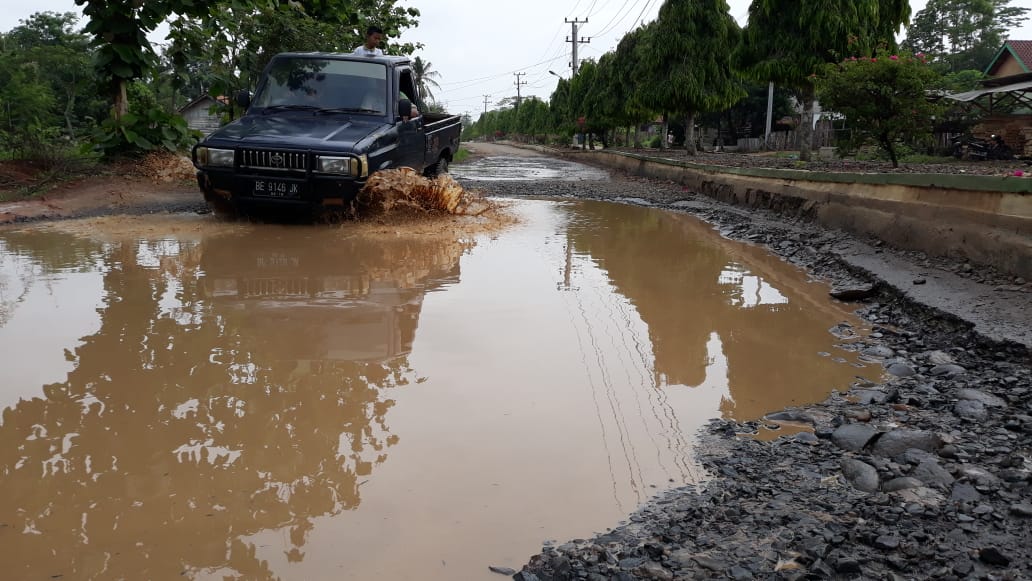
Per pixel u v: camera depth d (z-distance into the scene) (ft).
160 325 13.05
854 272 19.54
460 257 20.25
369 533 6.84
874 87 40.16
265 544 6.61
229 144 23.62
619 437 9.14
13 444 8.39
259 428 9.00
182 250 20.04
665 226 29.09
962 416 9.95
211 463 8.08
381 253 20.40
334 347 12.17
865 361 12.66
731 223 30.35
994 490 7.71
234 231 23.32
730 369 11.97
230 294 15.39
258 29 42.70
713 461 8.60
